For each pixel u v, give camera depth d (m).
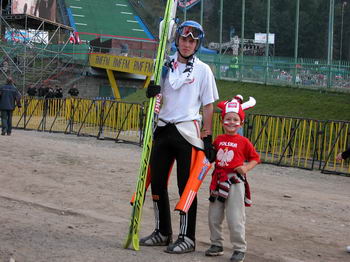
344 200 9.43
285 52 47.03
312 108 23.16
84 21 60.88
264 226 7.07
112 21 62.00
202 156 5.51
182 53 5.61
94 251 5.30
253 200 8.84
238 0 53.00
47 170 10.60
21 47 38.66
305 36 46.88
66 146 15.53
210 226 5.45
